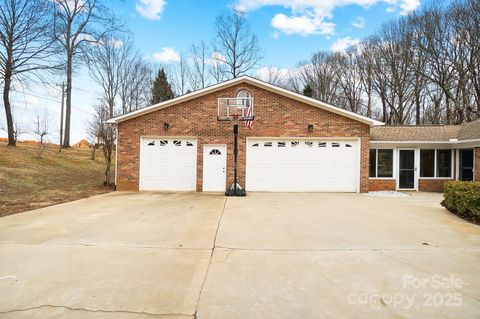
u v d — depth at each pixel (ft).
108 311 9.02
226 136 40.96
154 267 12.73
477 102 74.02
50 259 13.55
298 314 9.01
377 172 45.34
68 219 22.18
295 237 17.69
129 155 41.14
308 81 115.03
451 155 44.70
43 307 9.21
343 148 41.04
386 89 98.27
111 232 18.51
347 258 14.06
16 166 53.31
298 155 41.11
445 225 21.13
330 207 28.63
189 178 41.22
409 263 13.44
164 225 20.54
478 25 70.44
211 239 17.13
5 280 11.21
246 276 11.84
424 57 81.71
